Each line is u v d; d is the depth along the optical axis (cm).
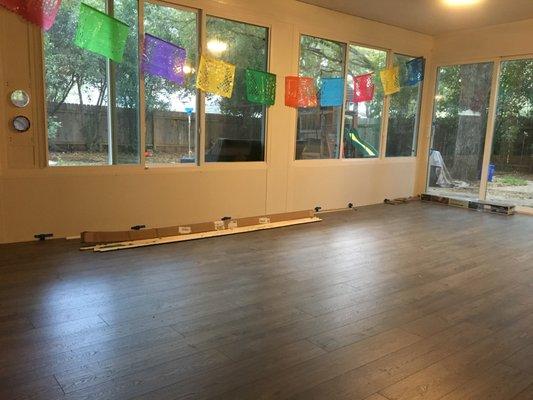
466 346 238
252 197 543
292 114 563
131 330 245
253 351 225
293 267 367
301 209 596
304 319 266
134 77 442
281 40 536
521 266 384
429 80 734
